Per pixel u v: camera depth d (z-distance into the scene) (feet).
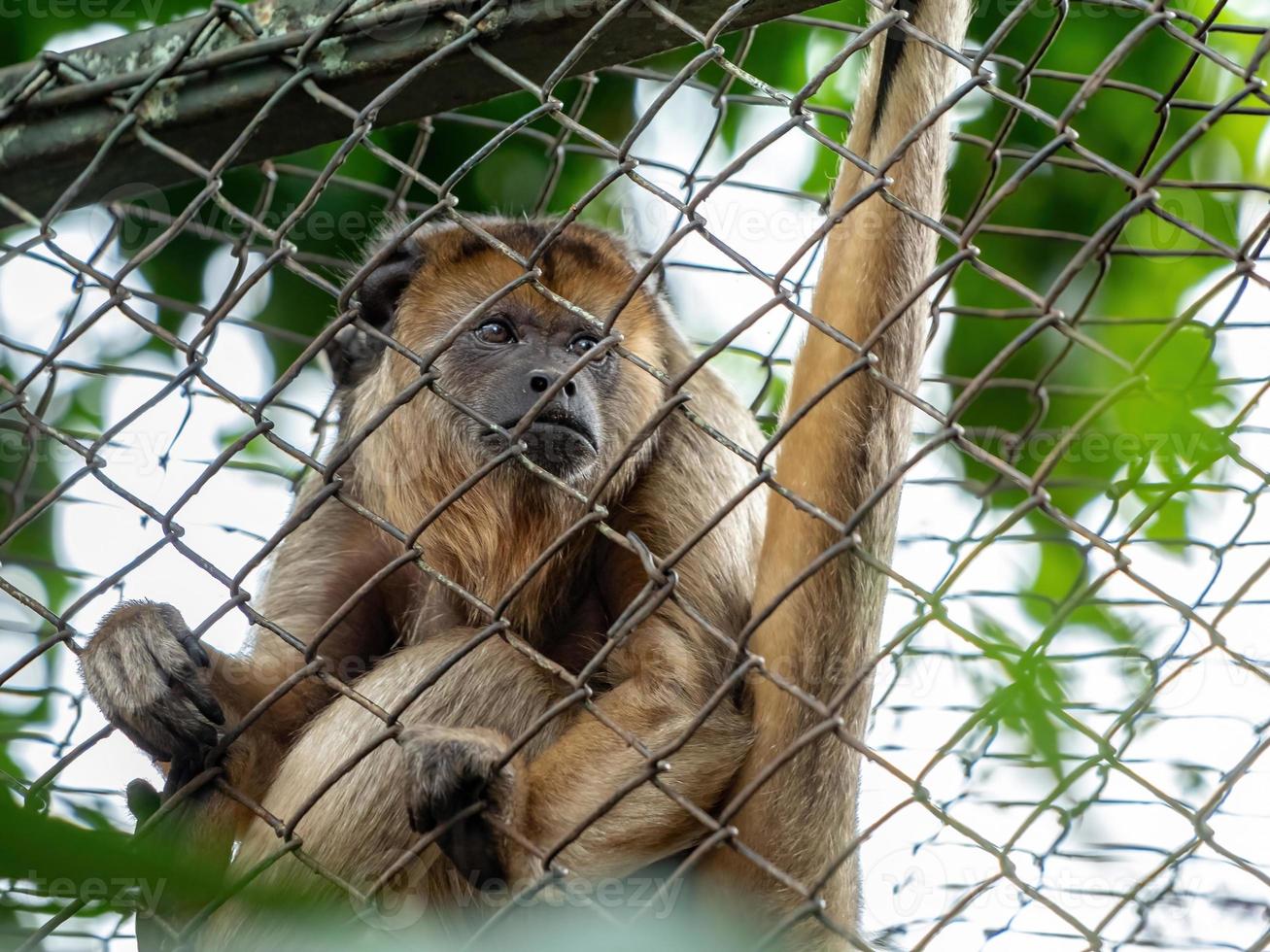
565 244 35.53
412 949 21.90
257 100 26.17
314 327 45.29
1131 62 43.47
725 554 31.19
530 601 33.78
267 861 22.90
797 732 27.09
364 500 35.35
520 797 26.25
